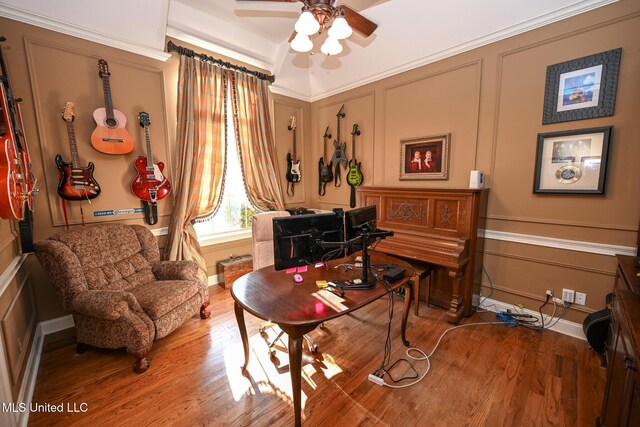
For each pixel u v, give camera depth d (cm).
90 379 185
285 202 421
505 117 251
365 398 168
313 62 376
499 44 248
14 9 204
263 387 178
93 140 240
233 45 331
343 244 161
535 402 163
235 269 338
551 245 236
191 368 196
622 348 114
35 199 224
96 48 245
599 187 209
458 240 246
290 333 134
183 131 297
